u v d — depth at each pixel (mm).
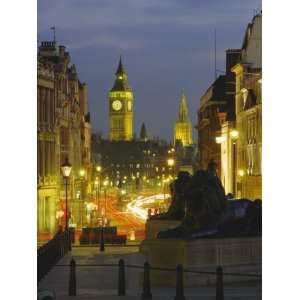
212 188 30500
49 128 88750
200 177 30688
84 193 114562
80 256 43312
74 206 99875
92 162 156375
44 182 85125
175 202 39625
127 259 40250
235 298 25234
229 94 111250
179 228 30281
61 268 36969
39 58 87312
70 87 111625
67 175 50250
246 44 93562
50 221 84375
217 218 30375
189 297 25766
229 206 31219
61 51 102750
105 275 33625
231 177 97875
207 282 29031
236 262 29828
